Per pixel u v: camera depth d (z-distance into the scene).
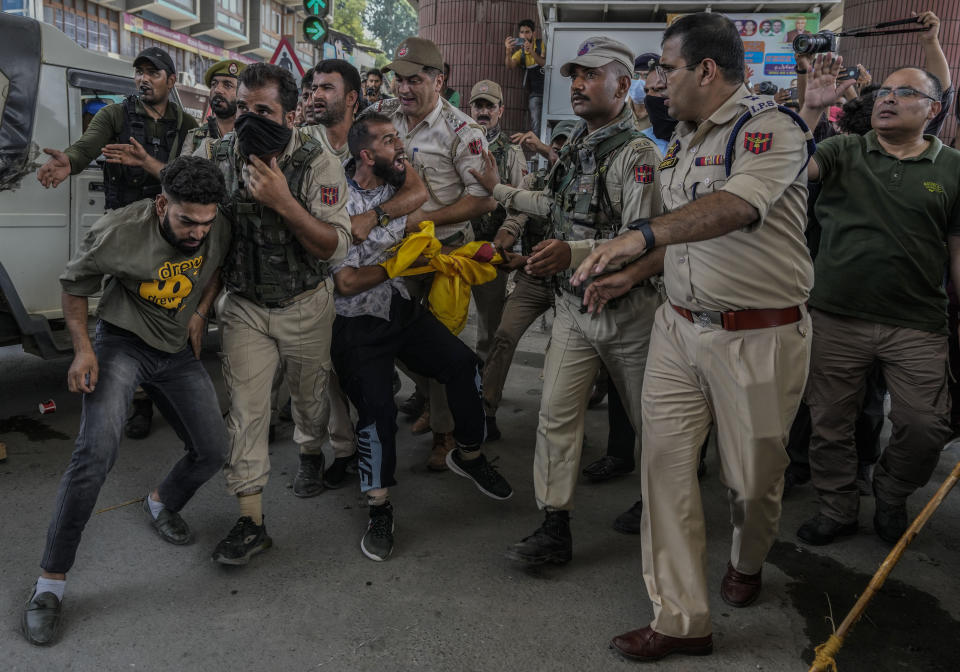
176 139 4.20
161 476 3.60
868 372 3.09
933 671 2.32
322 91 3.56
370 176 2.92
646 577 2.35
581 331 2.75
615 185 2.68
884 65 7.46
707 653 2.35
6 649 2.29
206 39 28.69
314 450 3.43
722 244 2.18
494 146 4.54
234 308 2.81
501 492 3.37
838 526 3.11
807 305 3.14
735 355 2.21
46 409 4.35
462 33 8.75
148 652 2.30
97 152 3.96
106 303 2.43
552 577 2.80
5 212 4.20
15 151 4.20
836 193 3.05
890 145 2.98
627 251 1.88
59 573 2.40
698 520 2.34
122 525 3.10
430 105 3.41
